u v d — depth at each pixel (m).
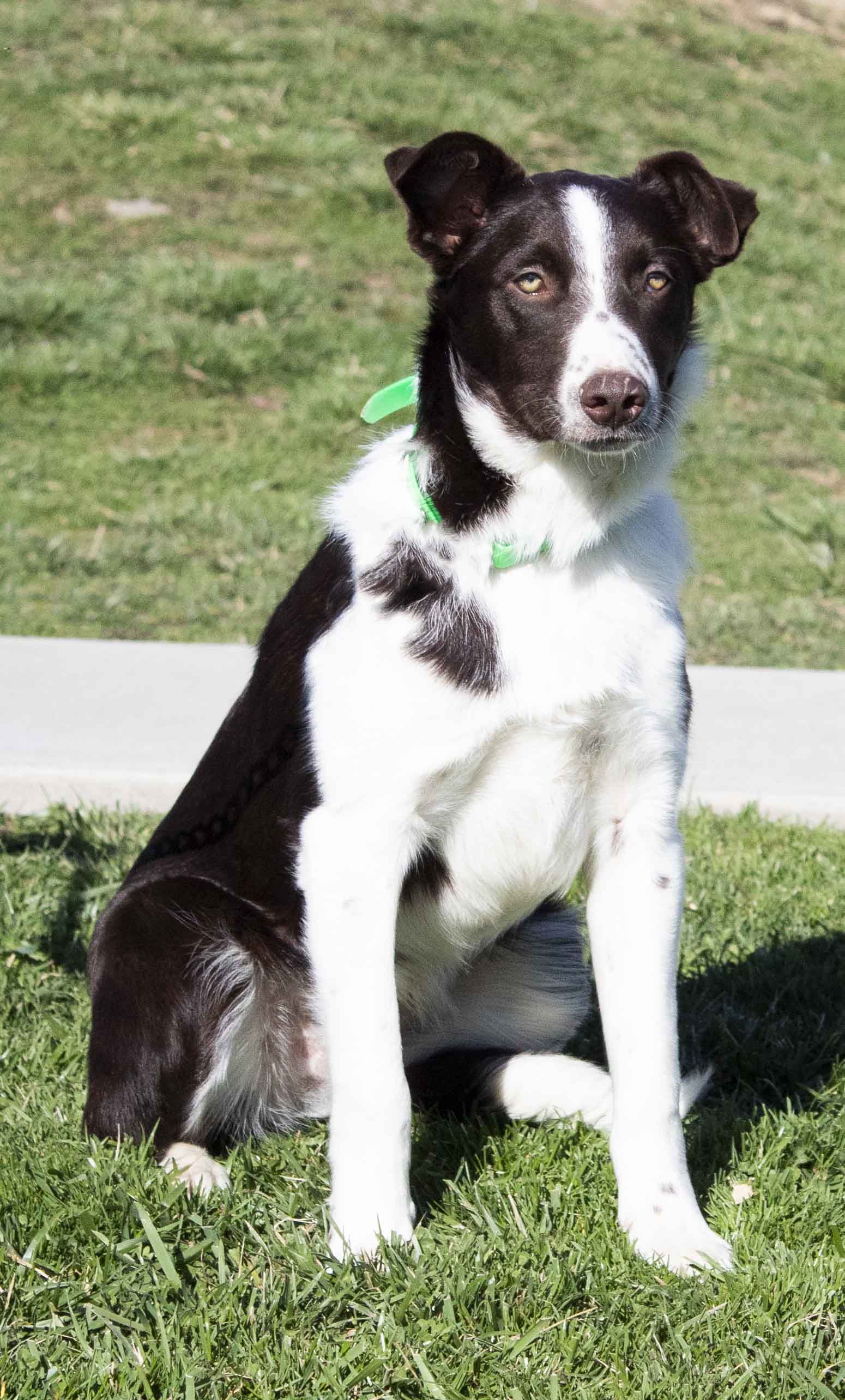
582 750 3.41
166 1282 2.99
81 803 5.83
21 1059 3.98
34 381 11.47
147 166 14.37
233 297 12.53
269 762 3.60
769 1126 3.66
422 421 3.57
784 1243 3.23
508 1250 3.13
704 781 6.21
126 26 16.64
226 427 11.26
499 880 3.61
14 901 4.93
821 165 16.86
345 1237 3.17
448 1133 3.74
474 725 3.30
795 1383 2.76
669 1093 3.31
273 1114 3.89
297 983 3.70
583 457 3.35
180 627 8.21
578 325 3.37
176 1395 2.72
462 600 3.35
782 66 19.20
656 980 3.36
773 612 8.98
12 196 13.77
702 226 3.68
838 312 13.89
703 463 11.20
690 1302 2.99
